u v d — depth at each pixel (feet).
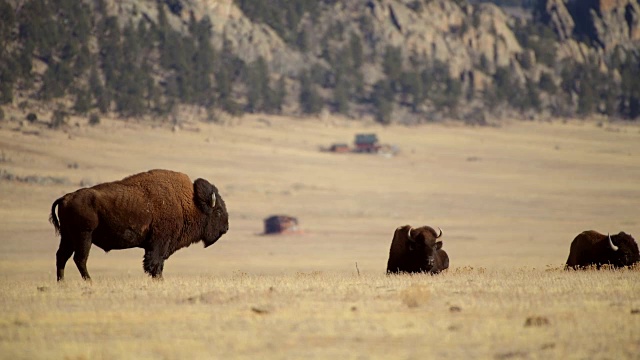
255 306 177.47
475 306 176.76
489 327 149.69
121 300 191.52
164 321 160.86
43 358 128.67
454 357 127.65
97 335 147.54
